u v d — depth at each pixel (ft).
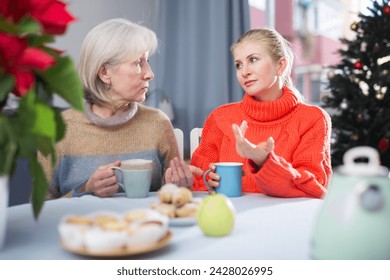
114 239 2.12
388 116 9.80
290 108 5.02
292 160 4.88
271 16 13.69
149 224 2.26
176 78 12.98
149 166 3.69
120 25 4.71
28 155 2.28
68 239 2.21
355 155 2.14
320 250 2.11
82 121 4.93
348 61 10.56
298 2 13.37
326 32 13.26
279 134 4.99
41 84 2.44
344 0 13.06
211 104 12.36
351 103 10.28
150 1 13.15
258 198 3.70
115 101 4.89
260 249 2.33
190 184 3.93
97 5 11.39
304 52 13.37
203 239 2.51
